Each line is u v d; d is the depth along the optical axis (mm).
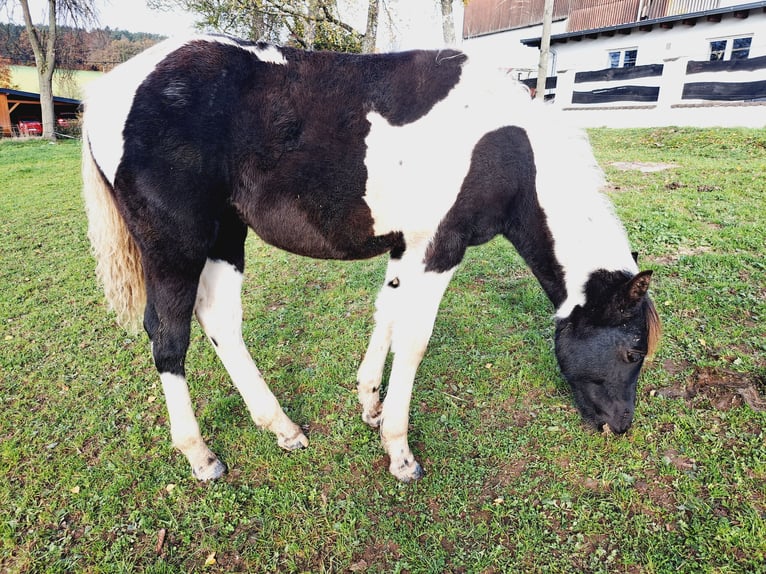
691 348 3184
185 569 2006
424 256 2305
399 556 2027
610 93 12008
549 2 11047
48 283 5078
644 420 2654
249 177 2195
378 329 2602
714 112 9969
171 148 2057
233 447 2658
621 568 1917
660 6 16562
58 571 1997
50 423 2871
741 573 1835
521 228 2447
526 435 2629
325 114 2135
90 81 2283
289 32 15039
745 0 14570
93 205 2287
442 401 2928
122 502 2320
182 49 2139
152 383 3266
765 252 4320
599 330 2400
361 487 2369
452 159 2160
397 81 2172
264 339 3738
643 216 5395
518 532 2076
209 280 2561
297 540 2107
